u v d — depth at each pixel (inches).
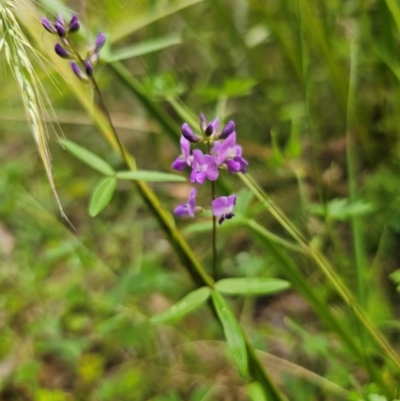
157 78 21.5
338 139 26.1
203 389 21.6
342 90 24.0
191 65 29.1
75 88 20.1
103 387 21.8
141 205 29.0
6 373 22.5
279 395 19.2
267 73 27.7
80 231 28.4
